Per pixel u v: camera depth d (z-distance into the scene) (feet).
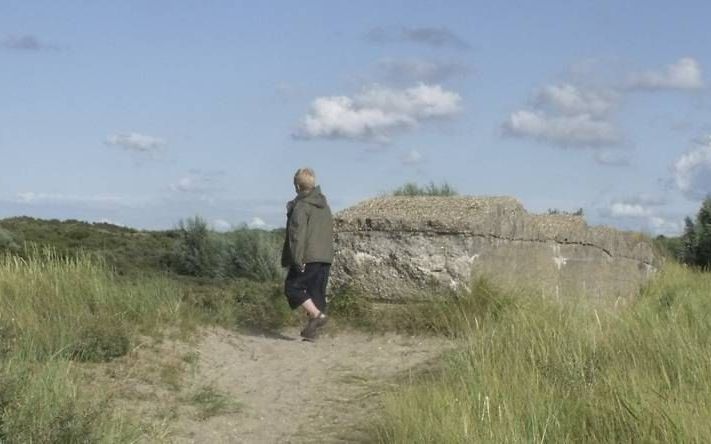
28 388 22.67
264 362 33.94
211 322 37.32
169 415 26.43
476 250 39.91
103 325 31.42
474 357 28.96
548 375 26.76
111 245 84.02
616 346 28.22
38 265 37.04
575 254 46.44
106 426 22.53
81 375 27.76
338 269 41.98
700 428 20.52
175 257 68.49
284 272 64.18
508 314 35.42
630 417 22.07
